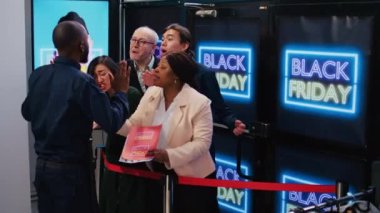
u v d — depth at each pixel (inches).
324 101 106.1
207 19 132.7
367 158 99.2
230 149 130.5
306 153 111.3
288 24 111.7
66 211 95.0
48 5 165.3
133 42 125.8
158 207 105.7
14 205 128.0
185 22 139.4
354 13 98.6
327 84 105.1
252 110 122.6
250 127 122.9
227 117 120.6
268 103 118.4
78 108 93.0
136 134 97.7
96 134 133.6
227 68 128.6
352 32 99.4
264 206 123.1
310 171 110.9
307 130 110.4
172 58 98.8
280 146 117.0
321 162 108.4
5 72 122.4
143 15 159.6
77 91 91.5
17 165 127.2
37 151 97.0
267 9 115.9
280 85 115.3
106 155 109.8
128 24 167.8
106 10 171.0
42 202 96.8
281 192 119.2
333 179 106.1
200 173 101.2
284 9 112.1
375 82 96.6
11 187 127.0
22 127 126.7
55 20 167.2
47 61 167.9
